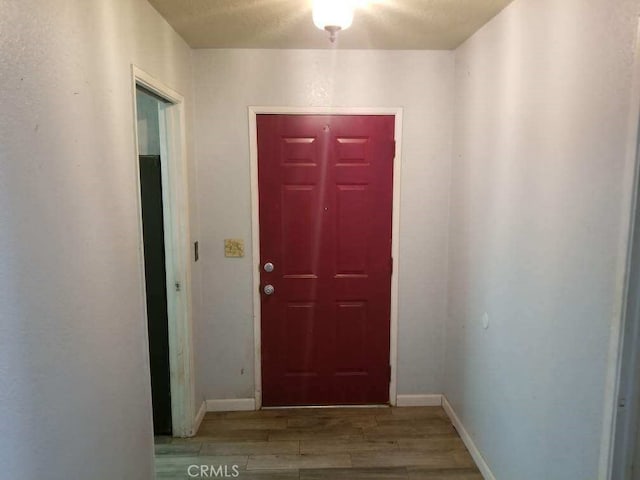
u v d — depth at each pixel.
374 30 2.30
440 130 2.75
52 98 1.08
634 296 1.21
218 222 2.78
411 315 2.91
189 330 2.57
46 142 1.05
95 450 1.33
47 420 1.06
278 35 2.38
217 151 2.71
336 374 2.95
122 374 1.53
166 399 2.61
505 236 1.98
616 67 1.24
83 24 1.25
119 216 1.50
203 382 2.89
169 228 2.46
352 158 2.76
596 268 1.34
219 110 2.68
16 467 0.94
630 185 1.18
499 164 2.04
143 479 1.74
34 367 1.01
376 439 2.59
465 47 2.49
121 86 1.54
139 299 1.69
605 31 1.28
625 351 1.24
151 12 1.91
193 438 2.61
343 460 2.39
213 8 1.96
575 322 1.45
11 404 0.92
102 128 1.38
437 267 2.87
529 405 1.77
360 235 2.83
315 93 2.69
